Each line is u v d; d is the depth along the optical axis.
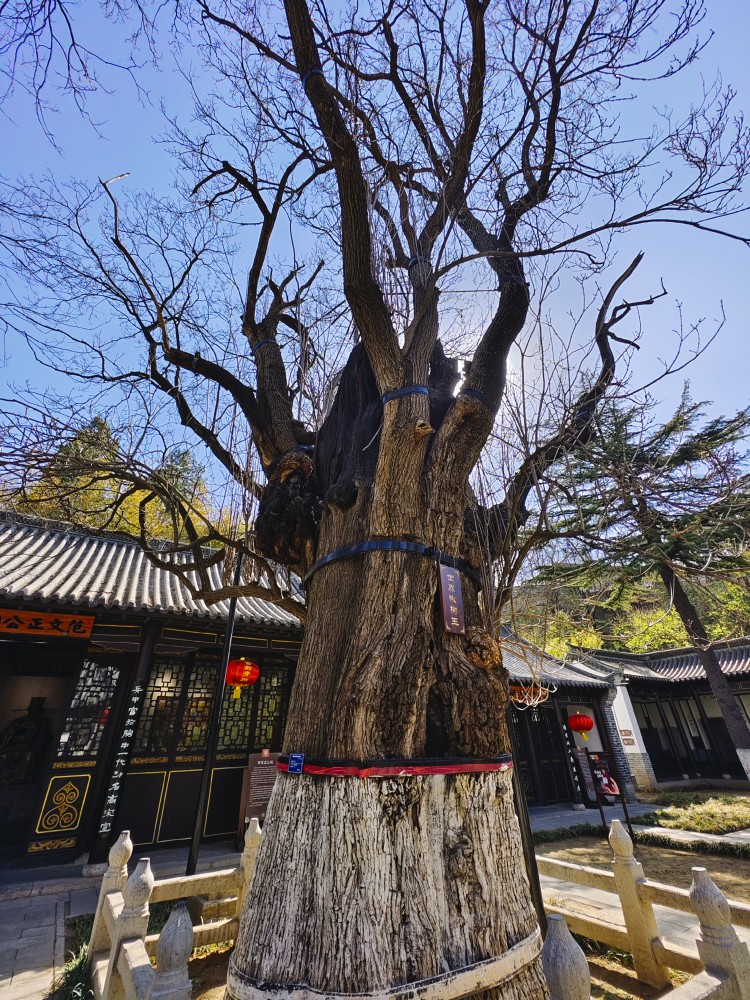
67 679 7.35
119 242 3.92
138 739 6.79
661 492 2.96
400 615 1.96
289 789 1.73
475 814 1.73
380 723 1.73
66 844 6.02
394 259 3.31
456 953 1.49
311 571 2.42
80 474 3.49
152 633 6.86
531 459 2.80
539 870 3.94
